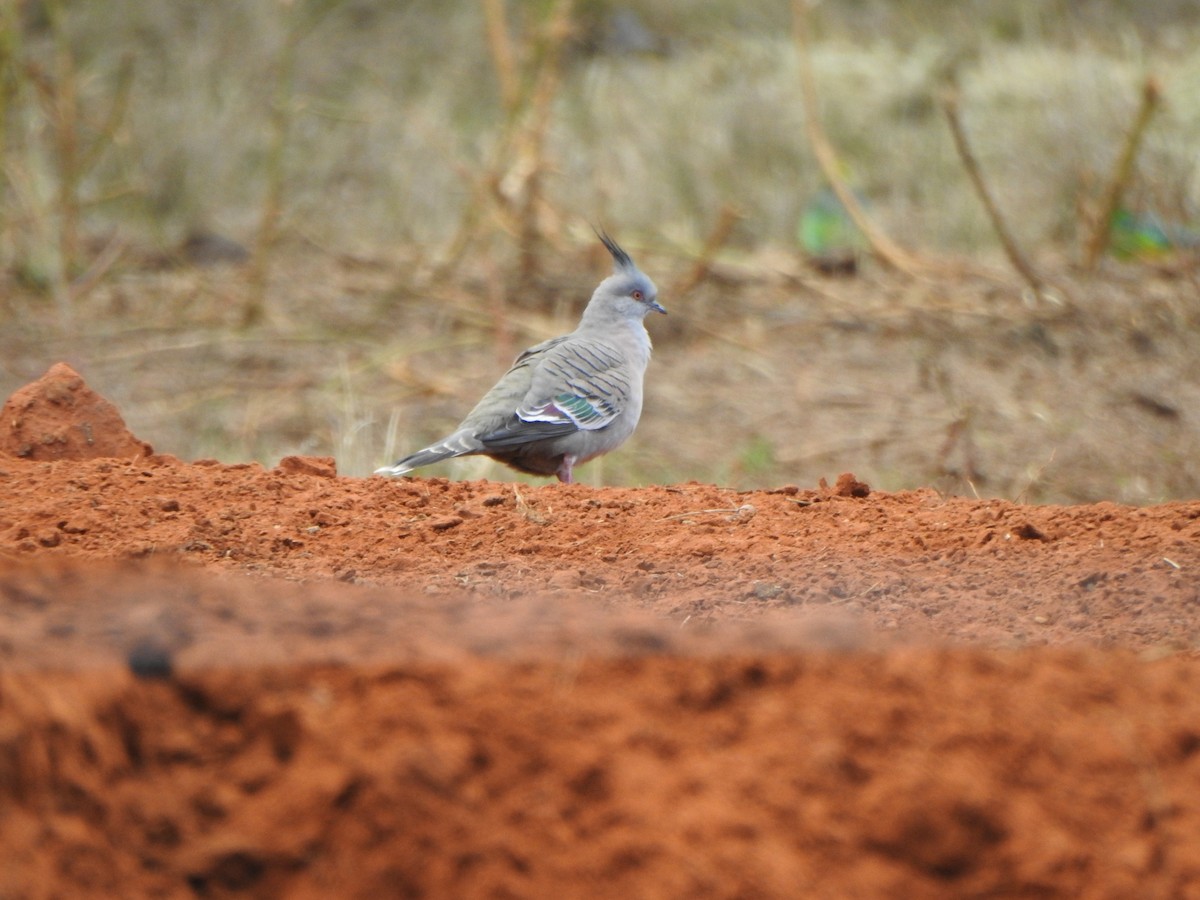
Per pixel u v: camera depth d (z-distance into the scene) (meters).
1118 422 15.82
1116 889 4.87
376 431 16.22
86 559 6.90
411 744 5.00
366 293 20.59
